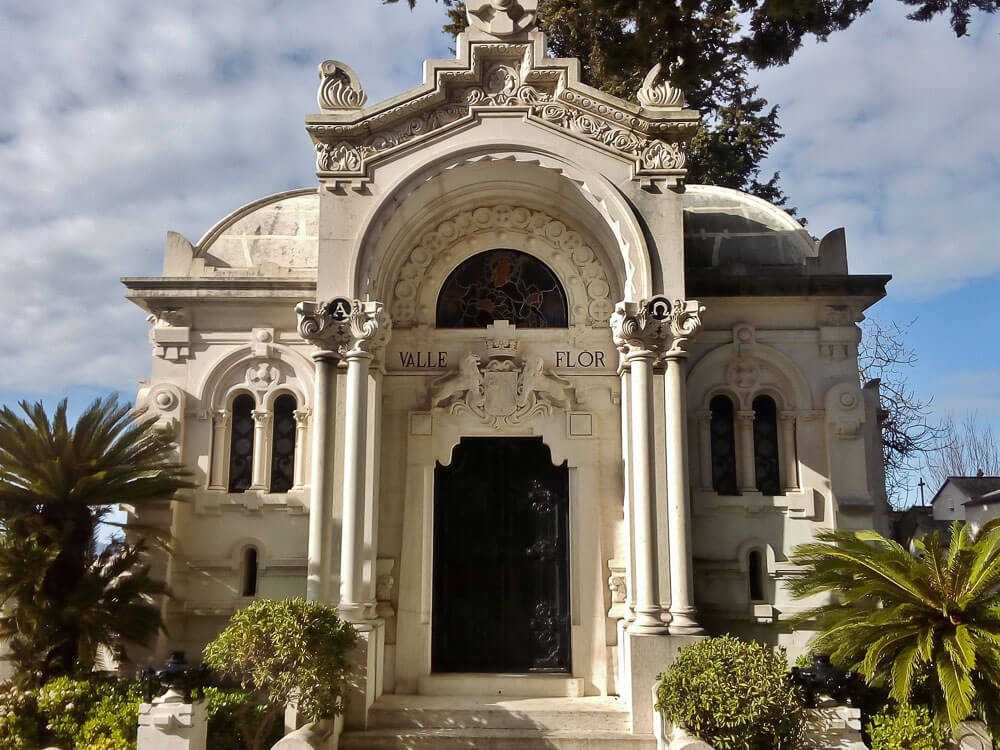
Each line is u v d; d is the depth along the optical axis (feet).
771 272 45.80
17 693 35.81
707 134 83.71
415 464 41.47
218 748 33.30
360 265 38.60
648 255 38.55
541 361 42.16
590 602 39.96
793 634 40.70
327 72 40.45
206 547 42.78
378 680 37.81
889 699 33.68
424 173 39.19
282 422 45.01
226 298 44.65
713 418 44.27
